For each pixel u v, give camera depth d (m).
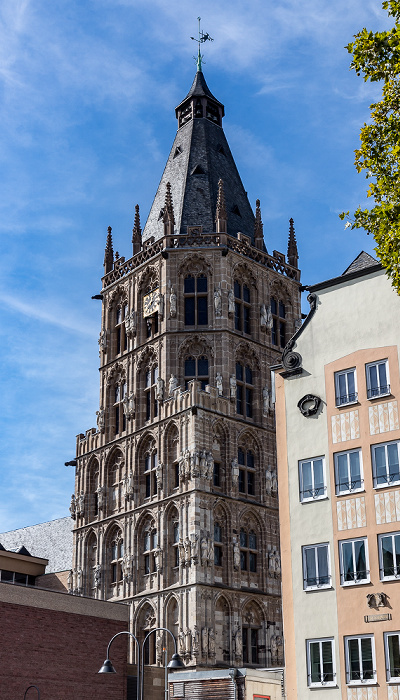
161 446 72.50
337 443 39.94
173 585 67.12
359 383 39.97
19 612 54.94
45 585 86.38
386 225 31.78
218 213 79.06
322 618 38.00
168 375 74.50
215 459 71.06
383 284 40.50
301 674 37.91
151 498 72.69
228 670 49.59
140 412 76.62
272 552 71.62
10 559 85.94
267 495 73.25
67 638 56.94
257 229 82.88
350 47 32.84
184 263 77.75
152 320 78.56
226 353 74.50
